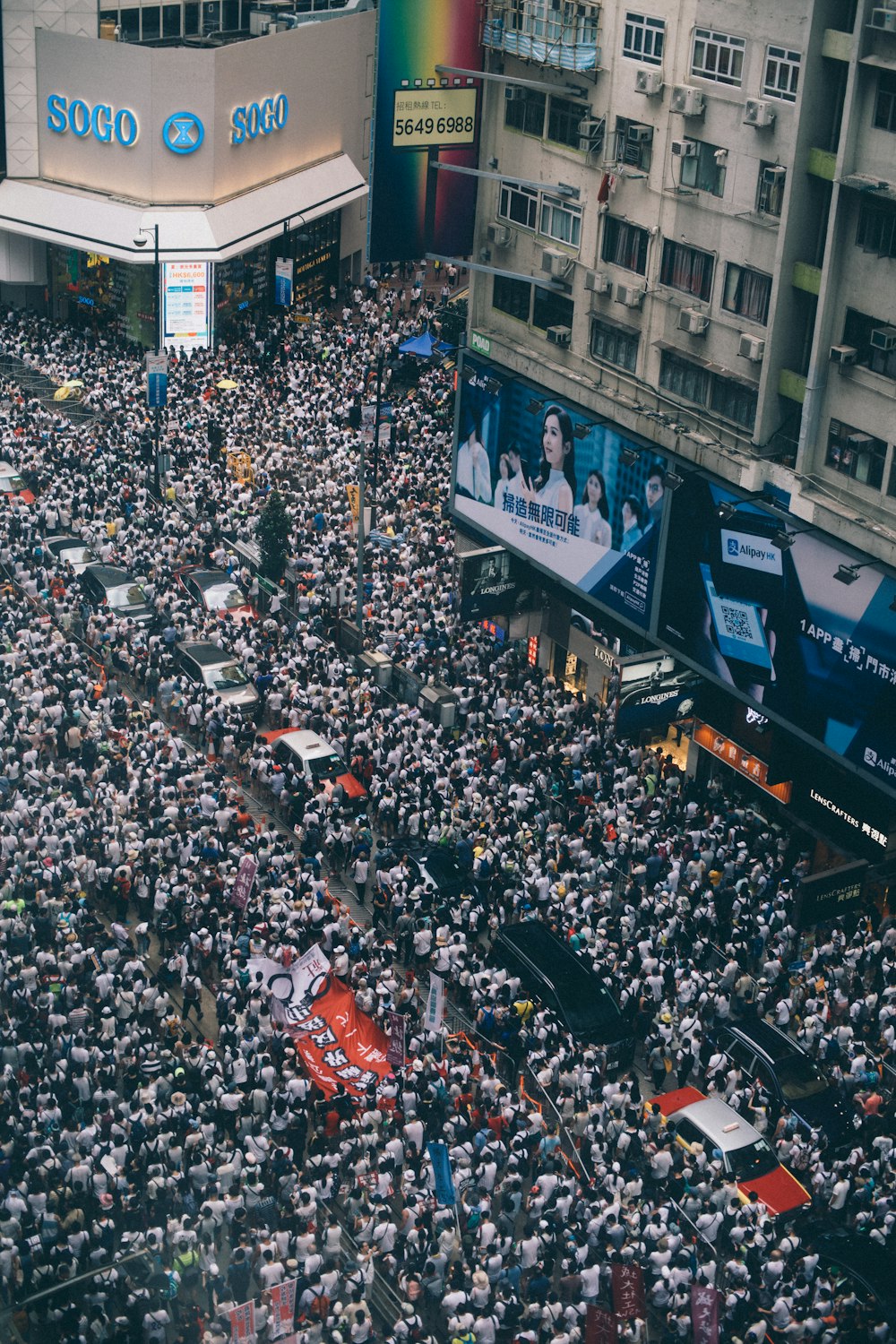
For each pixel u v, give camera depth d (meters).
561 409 57.44
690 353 52.62
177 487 68.56
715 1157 40.12
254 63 88.06
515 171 59.06
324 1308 35.19
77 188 88.50
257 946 44.72
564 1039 42.88
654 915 47.50
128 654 58.44
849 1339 35.69
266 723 57.81
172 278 86.38
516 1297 35.72
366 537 65.56
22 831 47.62
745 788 54.69
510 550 60.88
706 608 52.75
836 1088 42.81
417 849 49.25
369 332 87.06
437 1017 41.78
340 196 96.50
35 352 82.62
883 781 47.47
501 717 56.69
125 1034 41.75
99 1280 34.47
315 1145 39.84
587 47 53.62
